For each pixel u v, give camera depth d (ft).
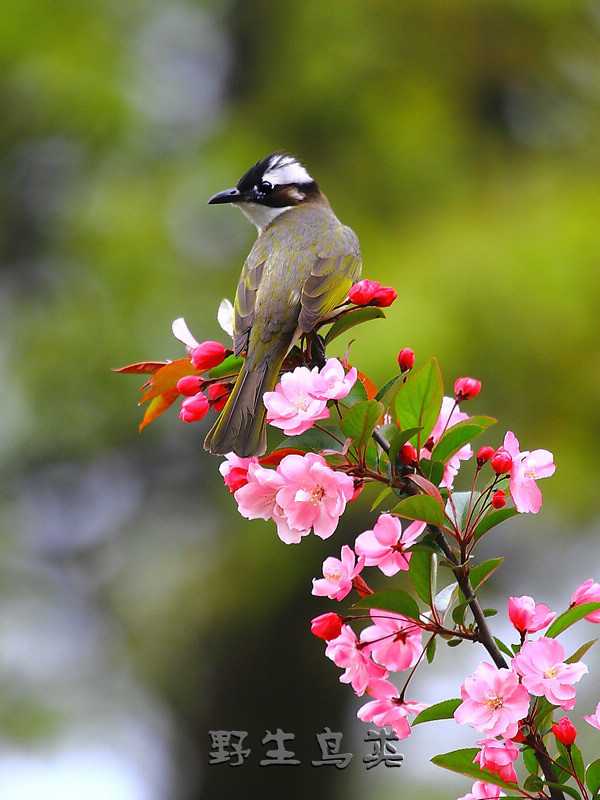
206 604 41.14
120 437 44.98
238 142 44.04
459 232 39.88
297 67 44.98
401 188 43.16
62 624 46.09
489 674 9.61
